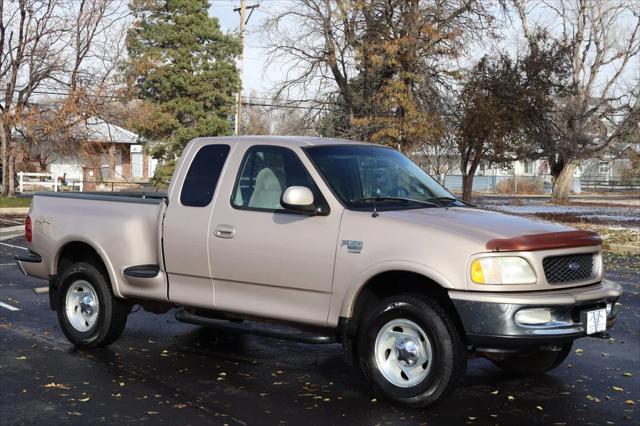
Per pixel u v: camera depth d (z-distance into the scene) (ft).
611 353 25.07
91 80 102.32
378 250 18.63
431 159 118.93
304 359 23.89
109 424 17.40
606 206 131.75
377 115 103.30
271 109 116.26
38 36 97.50
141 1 132.16
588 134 128.26
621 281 42.45
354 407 18.84
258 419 17.84
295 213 20.20
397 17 103.55
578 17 144.66
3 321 29.27
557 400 19.65
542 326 17.42
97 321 24.48
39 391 20.01
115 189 159.02
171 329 28.27
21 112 100.07
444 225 18.34
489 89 93.97
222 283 21.61
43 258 26.00
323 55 108.68
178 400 19.34
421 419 17.90
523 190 208.23
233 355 24.35
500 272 17.47
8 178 101.45
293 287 20.12
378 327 18.89
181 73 142.72
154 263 23.52
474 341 17.47
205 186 22.30
